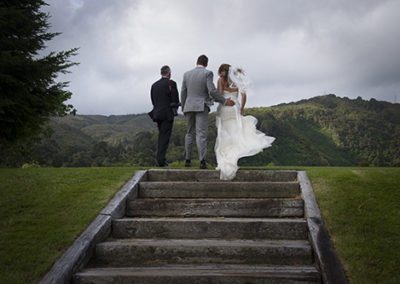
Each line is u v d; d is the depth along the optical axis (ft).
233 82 25.54
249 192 20.98
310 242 16.26
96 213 18.22
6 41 44.78
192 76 26.02
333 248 15.06
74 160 133.08
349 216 17.47
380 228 16.42
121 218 19.04
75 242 15.71
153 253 16.01
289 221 17.47
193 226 17.62
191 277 14.06
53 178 23.34
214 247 15.92
